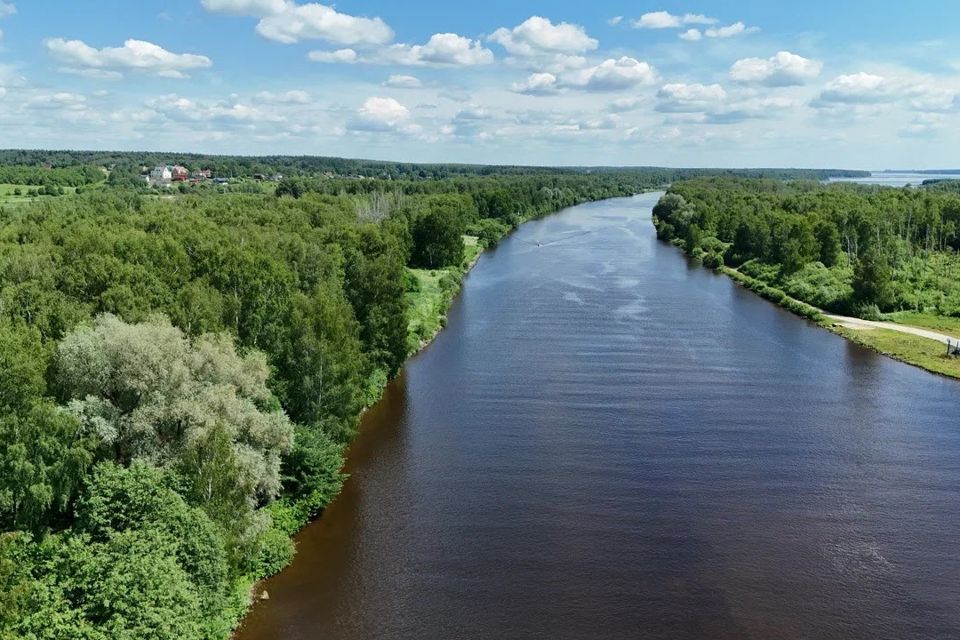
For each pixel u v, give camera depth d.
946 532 53.66
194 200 166.12
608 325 113.50
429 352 98.06
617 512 56.09
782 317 121.50
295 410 61.25
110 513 39.16
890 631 43.09
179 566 37.34
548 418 74.62
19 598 32.16
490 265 171.12
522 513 55.91
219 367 50.75
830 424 73.75
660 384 85.31
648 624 43.59
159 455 46.34
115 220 113.88
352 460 64.94
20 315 62.00
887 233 164.12
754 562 49.78
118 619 32.88
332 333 63.81
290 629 42.56
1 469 42.38
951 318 119.50
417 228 156.75
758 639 42.41
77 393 48.22
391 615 44.06
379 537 52.56
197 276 80.06
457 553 50.56
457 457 65.50
